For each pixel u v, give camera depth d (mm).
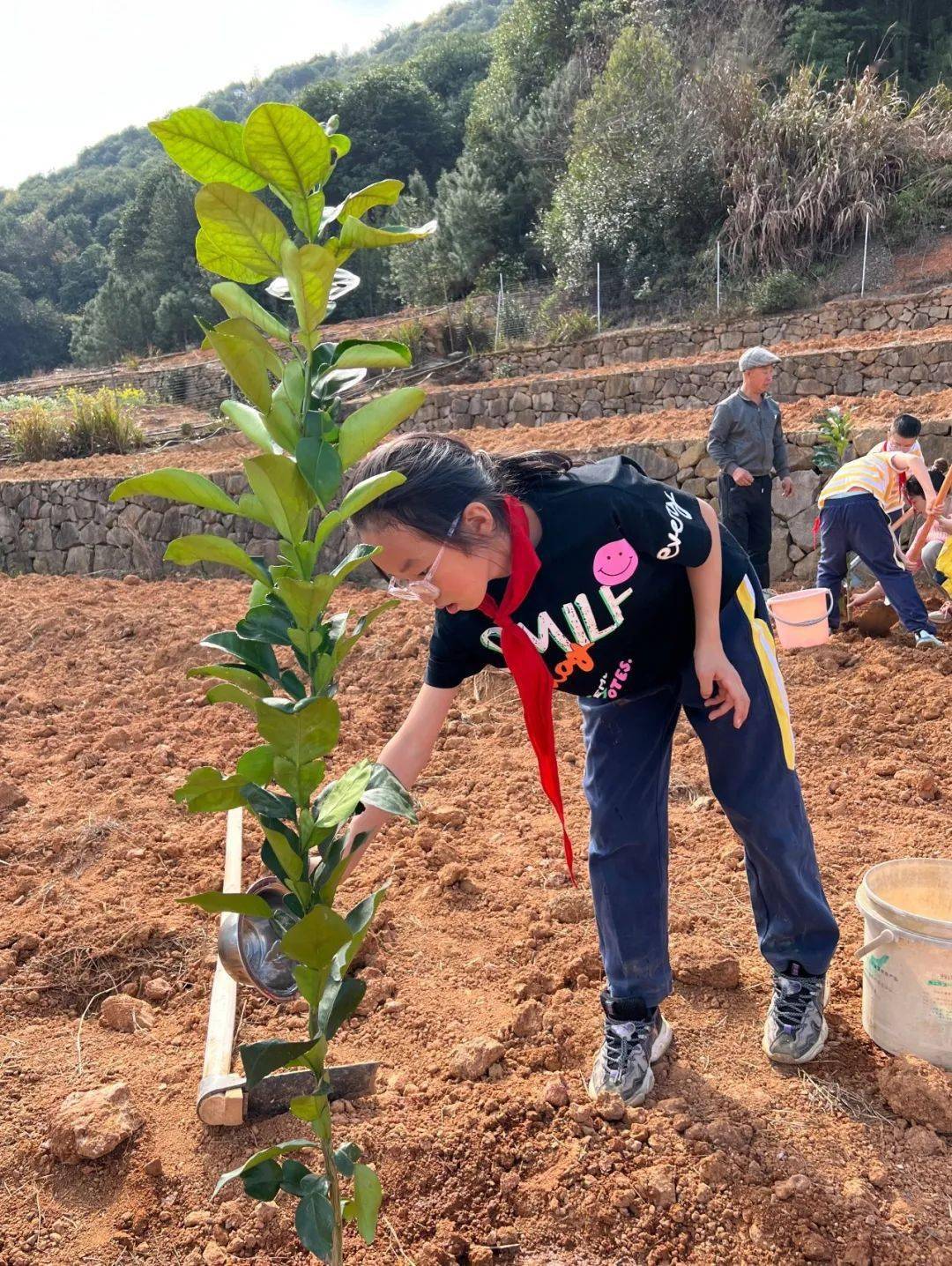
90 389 23516
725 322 17219
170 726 5031
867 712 4582
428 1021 2594
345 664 5816
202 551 1311
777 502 7039
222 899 1340
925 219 19391
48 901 3248
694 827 3660
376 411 1285
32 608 7676
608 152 23203
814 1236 1887
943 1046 2252
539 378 15148
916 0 31312
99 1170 2182
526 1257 1942
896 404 8555
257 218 1188
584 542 1893
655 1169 2039
